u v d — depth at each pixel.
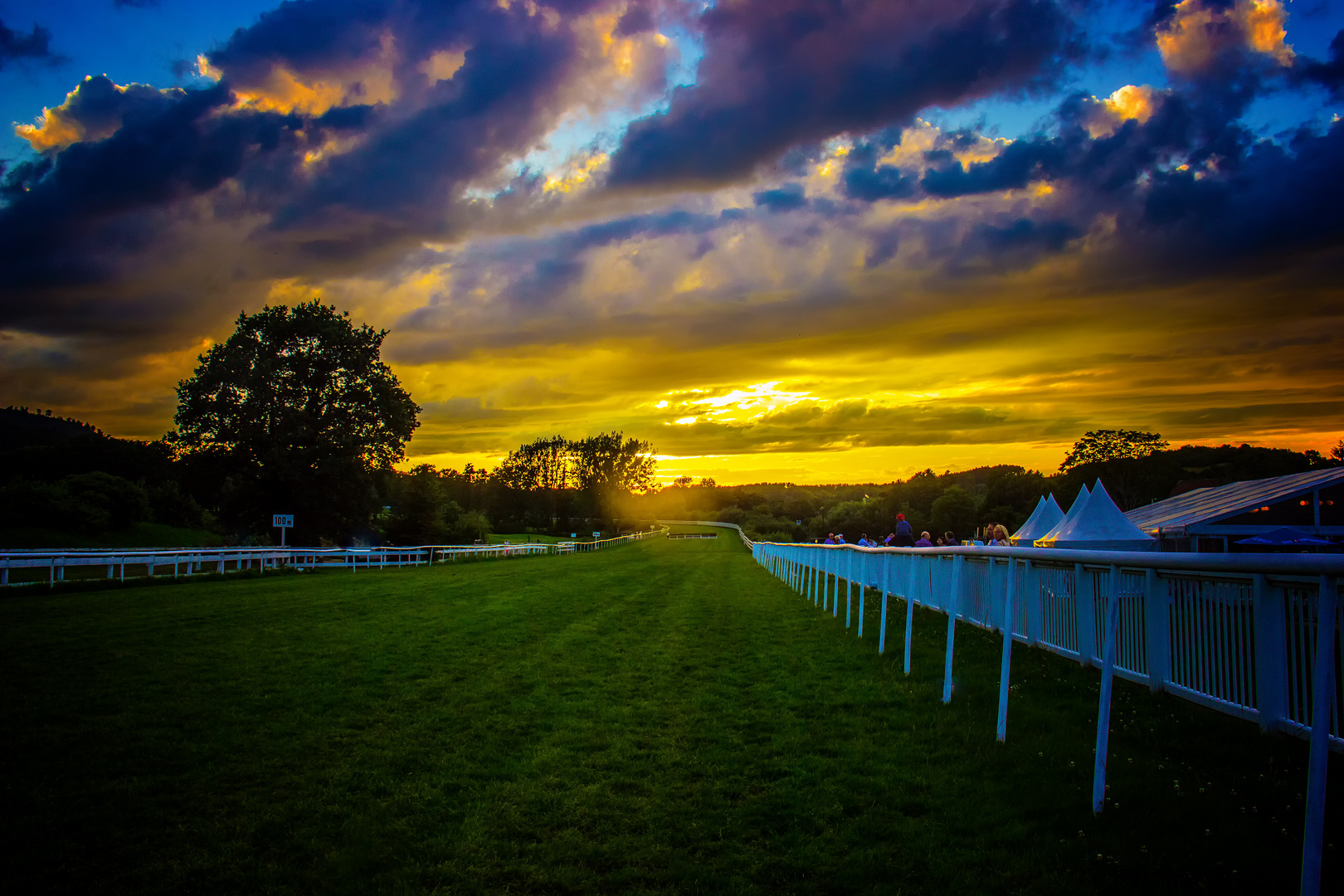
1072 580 8.29
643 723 6.79
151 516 55.22
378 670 9.25
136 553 22.45
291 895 3.73
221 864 4.05
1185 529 21.66
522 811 4.75
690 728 6.54
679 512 162.62
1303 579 5.01
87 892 3.76
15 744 6.19
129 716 7.05
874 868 3.77
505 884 3.80
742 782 5.17
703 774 5.37
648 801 4.86
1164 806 4.23
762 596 19.53
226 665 9.47
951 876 3.63
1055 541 21.14
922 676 8.01
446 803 4.89
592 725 6.71
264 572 27.03
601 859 4.04
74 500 48.78
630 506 118.56
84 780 5.38
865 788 4.89
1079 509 21.41
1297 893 3.28
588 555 49.97
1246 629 5.57
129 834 4.46
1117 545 20.56
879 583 16.61
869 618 13.17
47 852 4.20
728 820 4.50
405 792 5.09
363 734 6.49
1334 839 3.74
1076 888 3.40
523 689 8.24
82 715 7.09
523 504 112.56
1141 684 6.83
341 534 41.28
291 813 4.75
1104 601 7.64
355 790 5.18
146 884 3.85
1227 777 4.65
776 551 30.11
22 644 10.95
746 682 8.43
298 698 7.79
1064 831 4.05
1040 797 4.49
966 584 11.87
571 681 8.59
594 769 5.53
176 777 5.42
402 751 6.01
